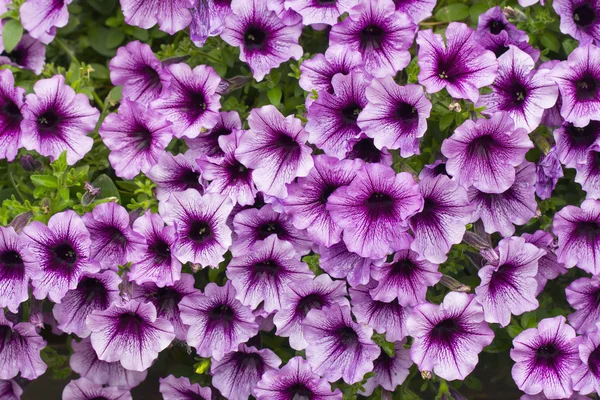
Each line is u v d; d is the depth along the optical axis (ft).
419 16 2.98
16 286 2.88
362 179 2.77
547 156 2.89
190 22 3.03
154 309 2.89
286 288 2.90
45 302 3.17
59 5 3.13
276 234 2.91
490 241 2.95
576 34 3.01
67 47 3.37
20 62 3.25
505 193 2.94
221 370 3.01
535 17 3.11
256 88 3.19
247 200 2.89
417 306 2.82
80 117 2.96
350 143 2.85
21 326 2.93
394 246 2.79
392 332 2.92
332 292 2.89
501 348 3.13
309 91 2.90
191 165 2.95
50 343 3.60
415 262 2.86
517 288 2.89
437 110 2.93
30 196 3.18
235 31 2.95
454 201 2.81
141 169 2.97
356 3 2.92
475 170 2.84
